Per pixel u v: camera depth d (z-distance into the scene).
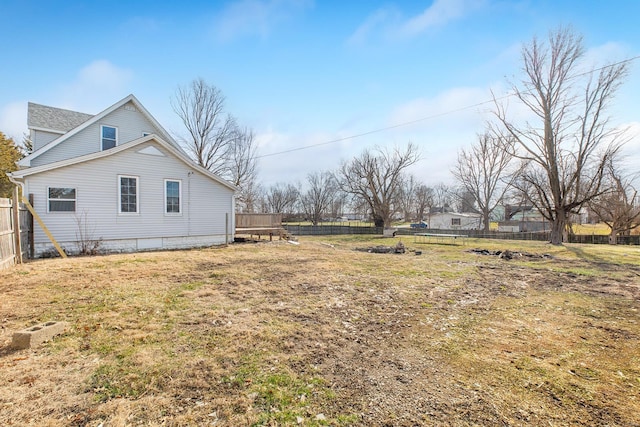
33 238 8.95
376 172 31.28
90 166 10.10
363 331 3.73
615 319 4.30
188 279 6.27
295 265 8.22
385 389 2.44
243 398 2.27
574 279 7.18
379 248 13.48
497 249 14.09
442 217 43.81
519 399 2.31
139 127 14.77
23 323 3.71
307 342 3.34
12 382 2.40
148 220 11.34
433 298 5.31
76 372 2.59
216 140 27.94
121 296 4.94
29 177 9.09
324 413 2.11
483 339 3.53
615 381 2.60
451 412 2.14
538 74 17.11
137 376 2.54
